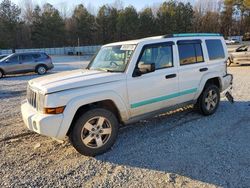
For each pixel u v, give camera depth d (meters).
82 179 3.76
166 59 5.37
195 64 5.89
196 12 87.19
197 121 5.98
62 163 4.26
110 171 3.95
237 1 43.56
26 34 75.88
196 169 3.90
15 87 12.68
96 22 79.75
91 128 4.41
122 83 4.66
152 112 5.20
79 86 4.27
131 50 4.96
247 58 17.39
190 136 5.14
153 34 77.38
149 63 4.94
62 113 4.09
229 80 6.86
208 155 4.31
